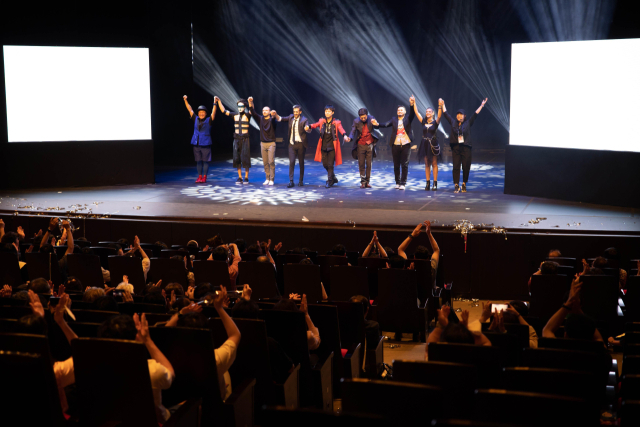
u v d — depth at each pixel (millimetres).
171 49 14859
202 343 2668
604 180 9164
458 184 10664
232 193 10445
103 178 11234
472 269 7562
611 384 3213
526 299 7484
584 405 2010
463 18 16672
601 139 9125
